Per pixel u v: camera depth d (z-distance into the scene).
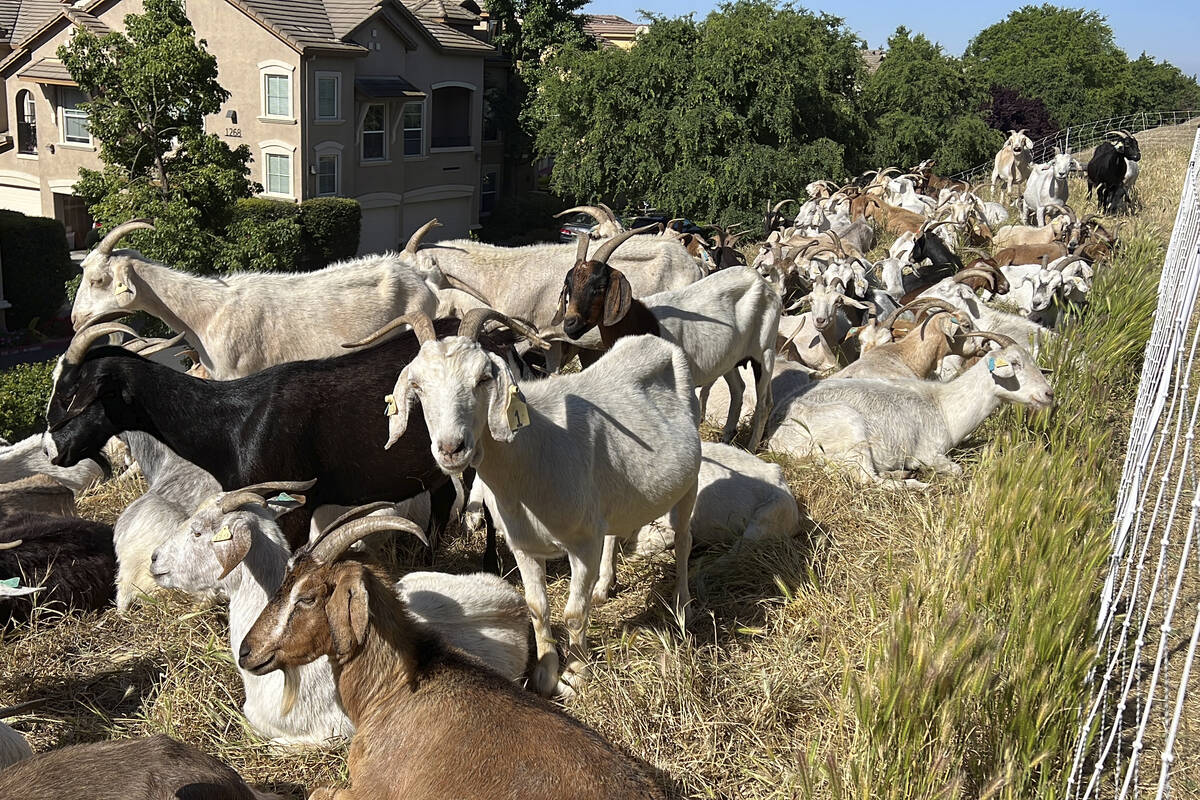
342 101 27.83
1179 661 4.89
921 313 8.94
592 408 4.82
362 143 29.02
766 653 5.03
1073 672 4.28
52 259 22.19
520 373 6.05
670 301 7.23
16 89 29.61
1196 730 4.41
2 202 30.94
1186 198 12.27
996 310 10.73
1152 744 4.31
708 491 6.07
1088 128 47.25
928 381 7.71
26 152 30.34
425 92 31.25
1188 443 4.20
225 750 4.38
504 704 3.54
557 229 37.81
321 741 4.40
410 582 4.72
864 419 7.23
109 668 4.92
